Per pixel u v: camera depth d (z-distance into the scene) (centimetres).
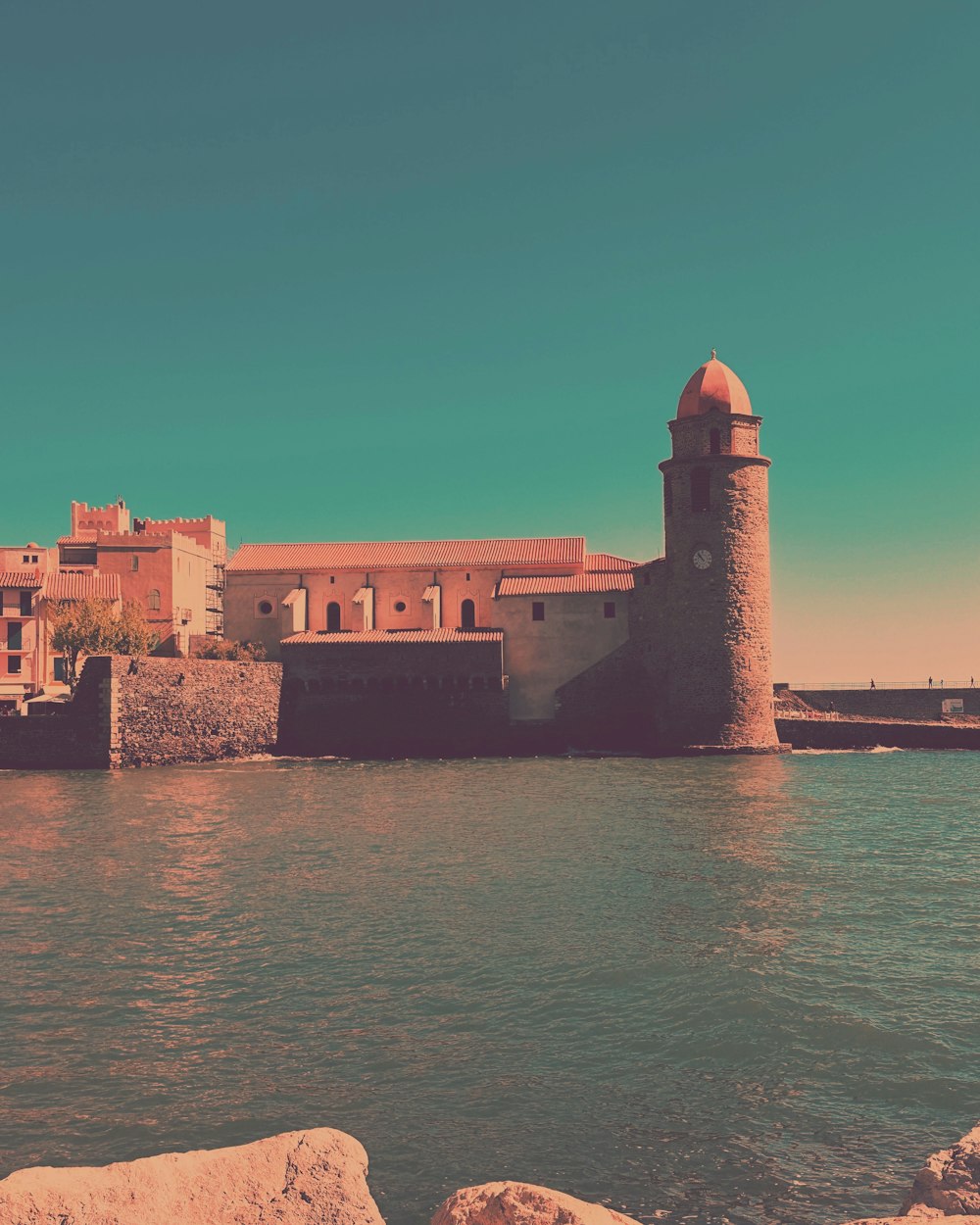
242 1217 693
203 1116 1262
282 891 2516
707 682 6800
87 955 1962
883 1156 1143
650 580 7219
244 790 4922
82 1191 687
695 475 6894
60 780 5469
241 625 7975
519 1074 1377
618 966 1825
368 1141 1198
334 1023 1570
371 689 7225
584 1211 700
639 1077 1363
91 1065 1420
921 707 8006
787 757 6569
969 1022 1521
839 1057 1408
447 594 7906
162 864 2908
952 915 2177
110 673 6116
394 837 3347
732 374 7094
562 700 7319
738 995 1656
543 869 2733
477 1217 731
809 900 2341
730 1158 1148
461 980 1766
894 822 3588
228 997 1698
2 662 7588
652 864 2792
